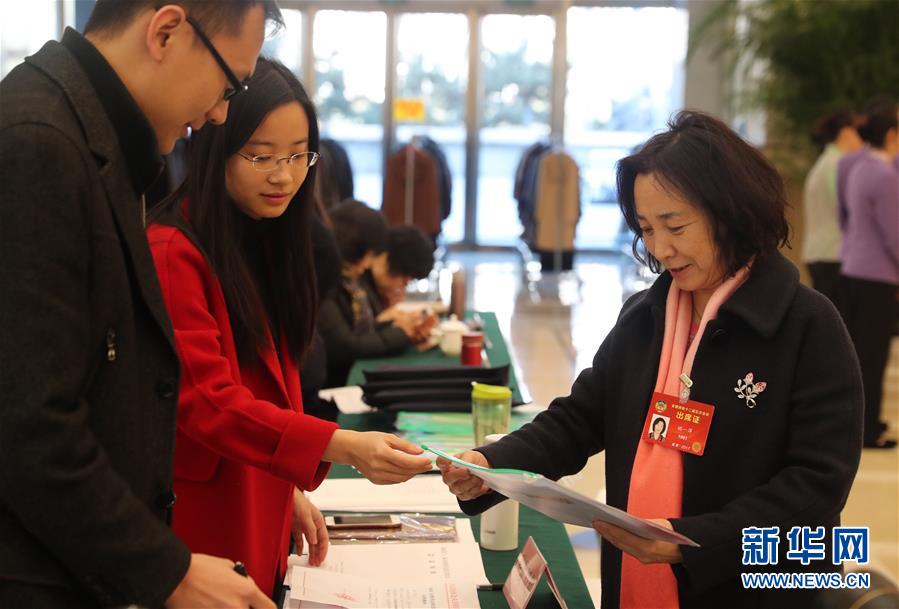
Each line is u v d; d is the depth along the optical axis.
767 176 1.38
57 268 1.00
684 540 1.24
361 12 11.26
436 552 1.69
